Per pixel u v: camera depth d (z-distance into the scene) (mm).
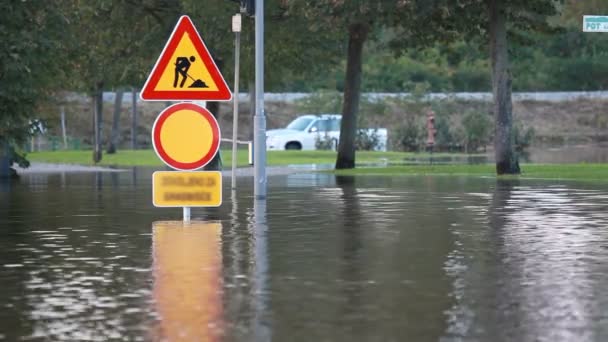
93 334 16750
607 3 120000
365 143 117438
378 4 61438
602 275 22391
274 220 34125
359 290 20688
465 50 157125
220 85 33375
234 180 50000
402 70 161000
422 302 19359
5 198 44656
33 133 57156
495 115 62281
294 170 72375
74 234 30266
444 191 47562
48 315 18281
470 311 18484
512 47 73125
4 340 16375
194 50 33281
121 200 43312
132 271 23172
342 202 41375
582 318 17812
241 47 68125
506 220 33875
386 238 29031
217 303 19344
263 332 16844
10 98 54062
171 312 18500
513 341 16094
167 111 33312
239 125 147875
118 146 141000
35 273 22938
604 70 160500
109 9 67875
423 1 61500
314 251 26359
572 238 28906
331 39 74250
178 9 67625
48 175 66938
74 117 141750
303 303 19328
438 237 29234
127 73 70375
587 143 131000
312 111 137250
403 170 68562
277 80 77500
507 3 62406
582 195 44562
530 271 23000
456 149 120250
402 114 144875
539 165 69688
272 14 67812
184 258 25156
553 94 154250
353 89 74125
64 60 60406
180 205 33812
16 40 53125
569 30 156125
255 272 23000
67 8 62281
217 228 31734
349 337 16438
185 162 33406
